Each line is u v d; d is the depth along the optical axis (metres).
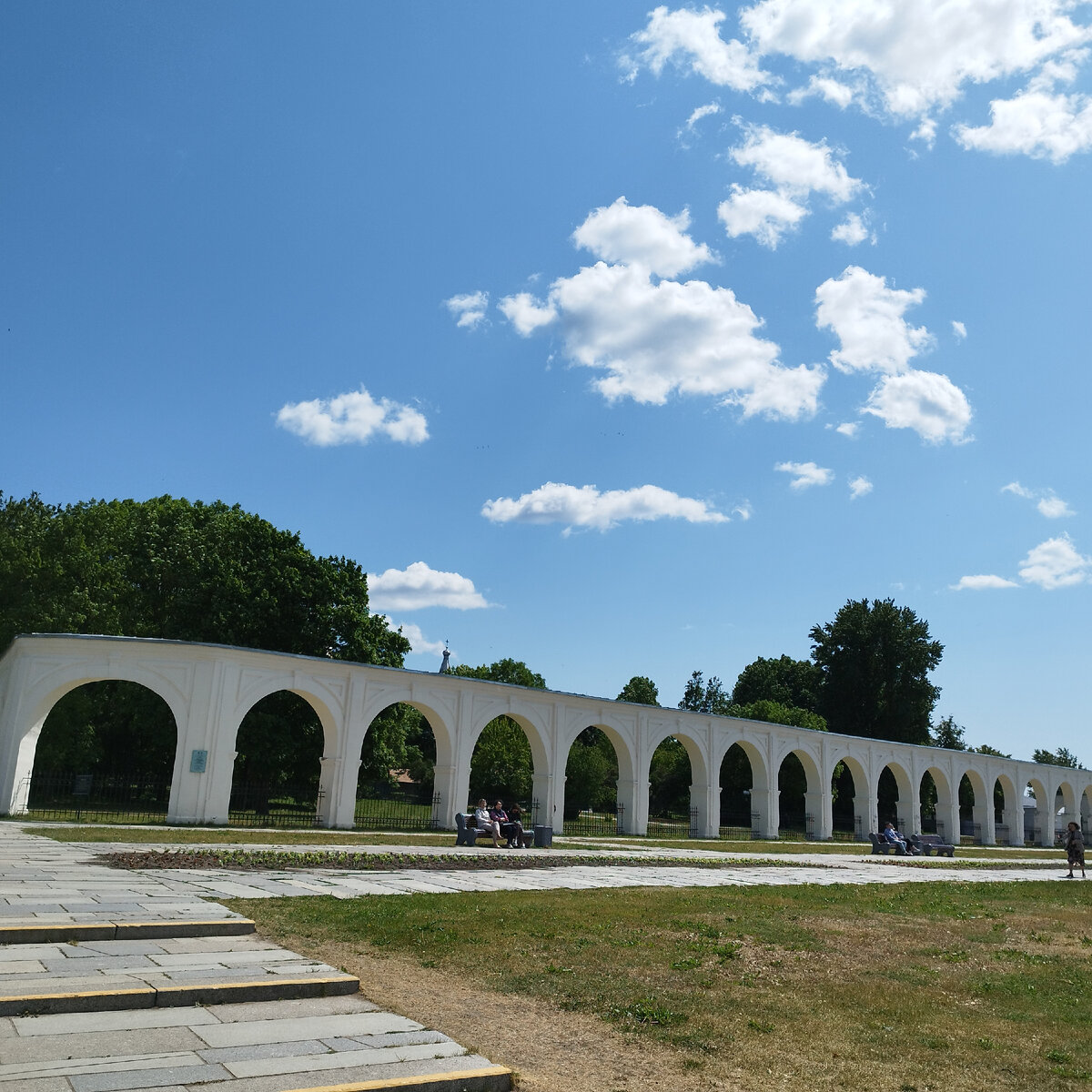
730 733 44.41
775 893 17.27
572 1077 6.35
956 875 25.61
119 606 43.00
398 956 9.54
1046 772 63.50
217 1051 6.19
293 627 44.00
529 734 37.38
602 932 11.50
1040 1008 8.79
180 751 27.73
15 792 26.91
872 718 71.06
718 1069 6.61
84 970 7.77
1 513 43.31
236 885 13.64
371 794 56.12
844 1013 8.26
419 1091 5.75
